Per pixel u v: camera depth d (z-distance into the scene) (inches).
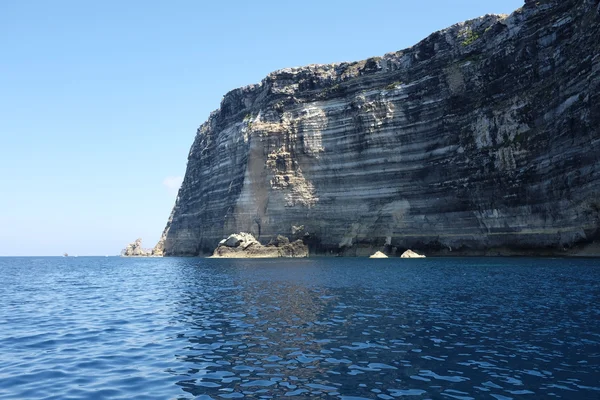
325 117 3309.5
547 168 2139.5
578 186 1962.4
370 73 3289.9
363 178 3105.3
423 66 2947.8
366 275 1507.1
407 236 2883.9
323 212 3255.4
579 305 800.3
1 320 824.3
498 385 399.9
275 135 3469.5
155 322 765.9
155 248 6013.8
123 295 1239.5
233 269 2096.5
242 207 3602.4
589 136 1883.6
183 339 618.2
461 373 436.1
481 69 2576.3
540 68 2258.9
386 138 2999.5
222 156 4146.2
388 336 598.5
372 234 3051.2
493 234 2454.5
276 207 3390.7
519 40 2377.0
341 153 3208.7
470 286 1122.7
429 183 2812.5
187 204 4995.1
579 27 2039.9
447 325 659.4
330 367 464.1
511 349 518.9
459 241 2625.5
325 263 2301.9
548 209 2149.4
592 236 1932.8
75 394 396.8
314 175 3314.5
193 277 1758.1
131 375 453.1
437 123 2787.9
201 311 866.1
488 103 2509.8
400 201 2942.9
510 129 2359.7
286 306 877.2
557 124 2075.5
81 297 1220.5
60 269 3174.2
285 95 3595.0
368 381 417.7
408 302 892.0
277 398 378.9
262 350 541.6
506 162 2361.0
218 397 383.9
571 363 460.8
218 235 4003.4
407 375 433.1
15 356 539.8
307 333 628.4
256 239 3494.1
